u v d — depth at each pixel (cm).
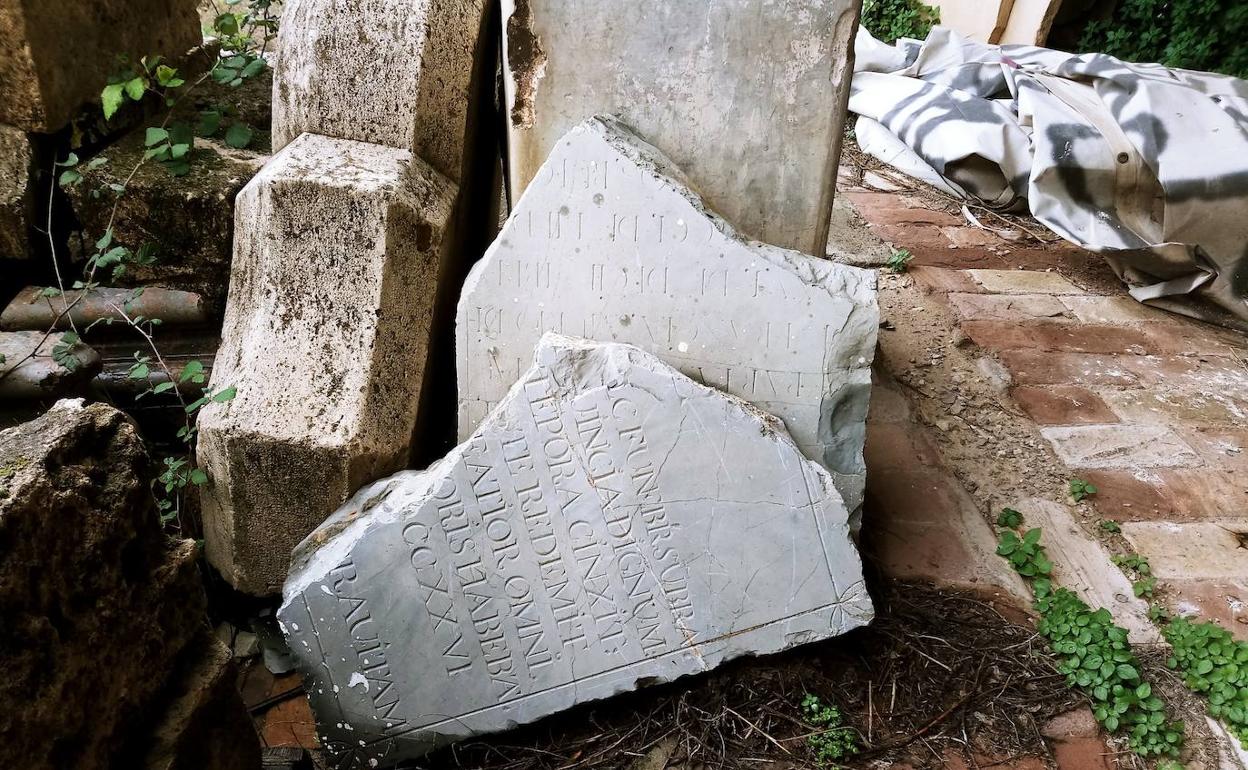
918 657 238
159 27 309
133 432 162
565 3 238
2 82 244
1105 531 288
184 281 271
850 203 514
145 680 161
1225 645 238
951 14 724
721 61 244
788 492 220
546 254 237
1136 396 355
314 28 242
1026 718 224
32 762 136
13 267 269
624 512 220
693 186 261
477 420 257
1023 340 389
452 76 252
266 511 235
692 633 228
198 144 279
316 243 229
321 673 220
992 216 504
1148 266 420
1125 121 429
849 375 240
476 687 225
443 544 215
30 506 133
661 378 213
